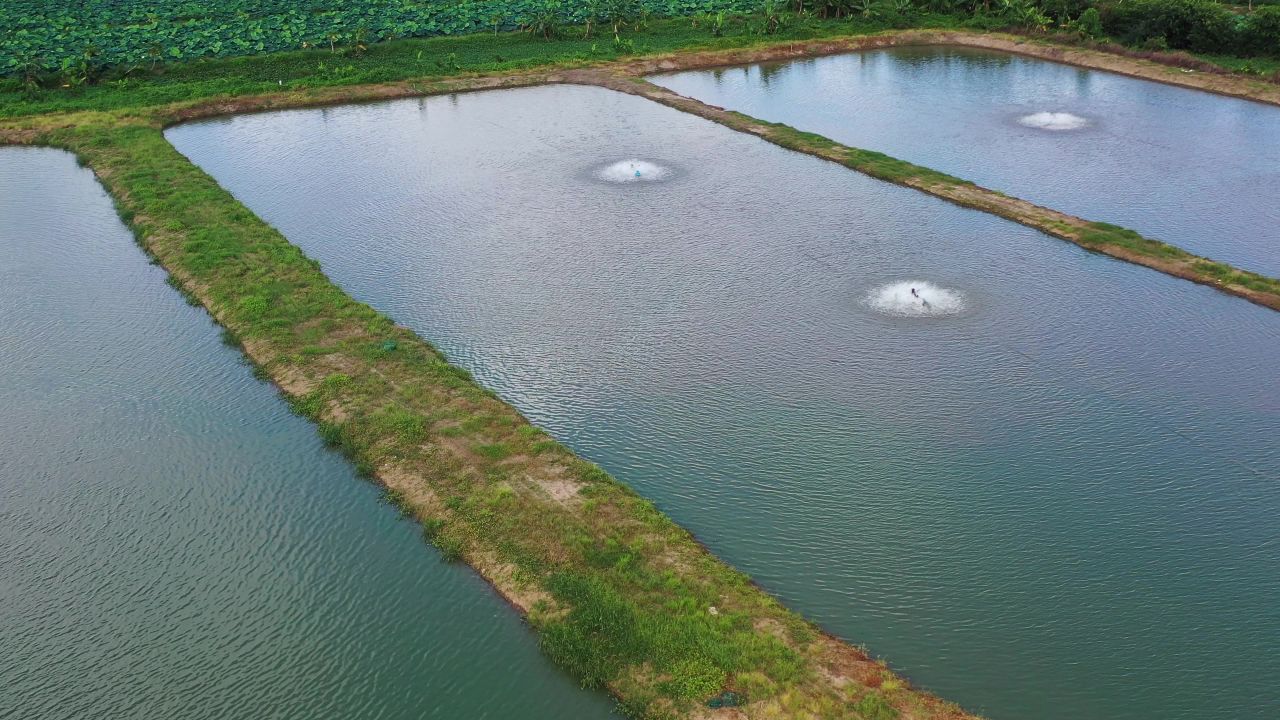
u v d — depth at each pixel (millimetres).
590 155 73125
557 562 32750
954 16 112875
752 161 71625
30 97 84875
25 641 31297
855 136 77438
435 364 44625
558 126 80500
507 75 94375
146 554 34750
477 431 39812
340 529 35562
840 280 52688
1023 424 40375
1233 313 48719
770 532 34656
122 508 37031
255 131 80562
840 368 44500
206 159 73812
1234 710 27547
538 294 51812
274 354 46031
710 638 29266
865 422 40688
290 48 99188
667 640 29250
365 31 101188
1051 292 51125
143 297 52781
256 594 32781
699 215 61625
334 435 40156
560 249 57062
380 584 32969
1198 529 34469
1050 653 29578
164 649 30797
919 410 41406
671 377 44125
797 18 112375
